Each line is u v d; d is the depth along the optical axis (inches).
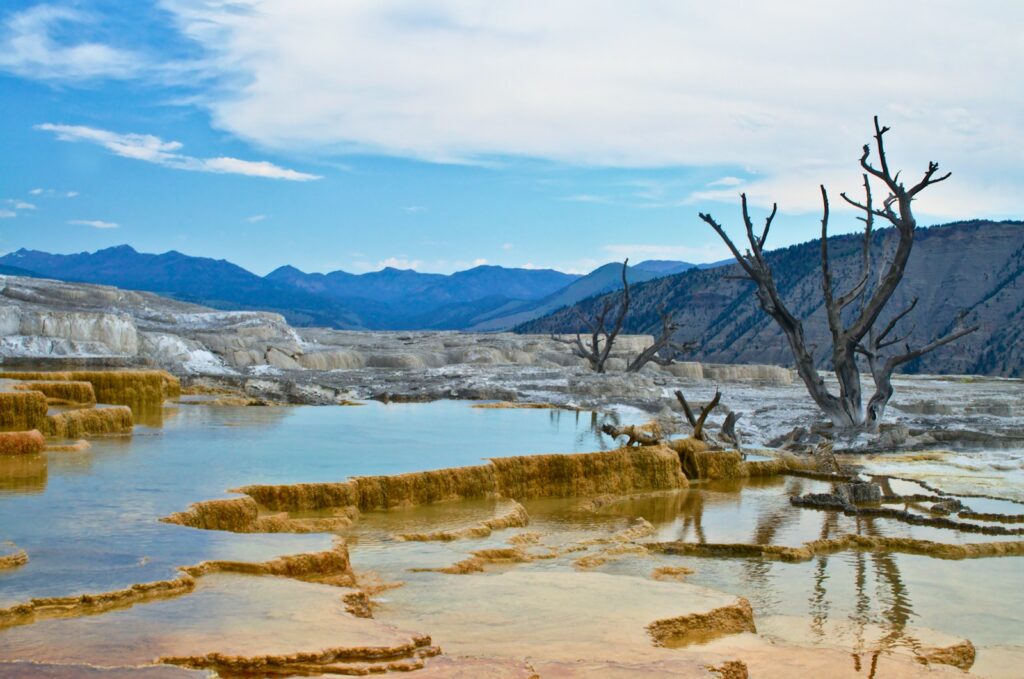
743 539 692.1
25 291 2364.7
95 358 1731.1
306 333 3147.1
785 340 6550.2
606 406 1515.7
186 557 451.2
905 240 1283.2
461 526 663.1
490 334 3582.7
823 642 473.7
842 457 1153.4
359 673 335.0
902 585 589.6
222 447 856.9
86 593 391.5
